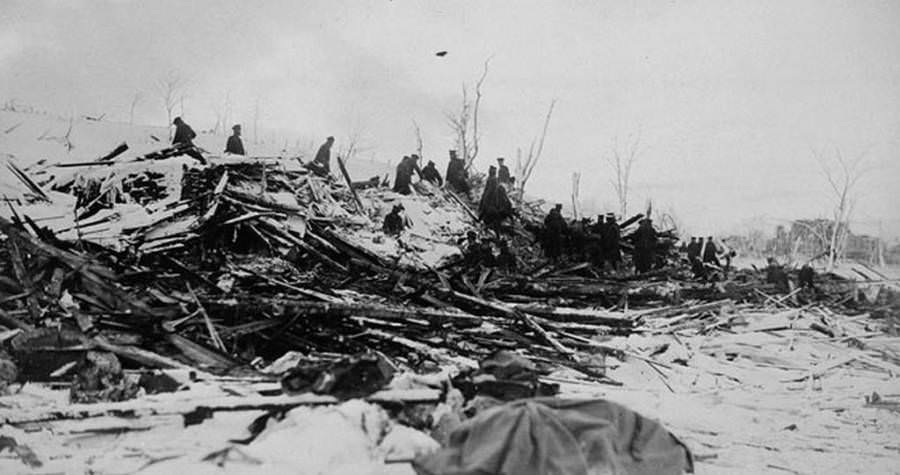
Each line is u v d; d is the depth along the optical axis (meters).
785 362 12.66
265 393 6.94
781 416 9.00
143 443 5.80
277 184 17.77
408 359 10.16
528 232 24.03
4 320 8.49
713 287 19.84
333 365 6.27
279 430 5.70
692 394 10.13
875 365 12.74
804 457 7.06
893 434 8.13
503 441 4.55
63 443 5.80
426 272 14.71
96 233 13.30
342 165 21.55
